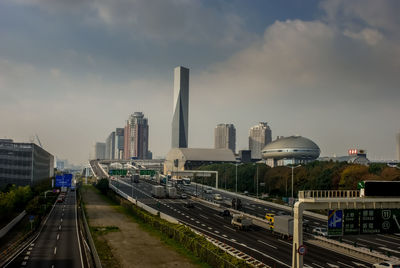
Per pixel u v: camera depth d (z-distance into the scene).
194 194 151.12
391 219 40.25
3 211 78.19
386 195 40.00
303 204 37.28
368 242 61.47
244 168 183.25
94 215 91.06
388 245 59.28
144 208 101.50
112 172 133.62
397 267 40.94
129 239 60.03
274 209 108.25
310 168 143.38
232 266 37.00
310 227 75.75
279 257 48.78
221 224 77.81
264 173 169.12
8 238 62.88
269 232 68.62
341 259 48.72
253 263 44.78
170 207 108.19
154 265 43.88
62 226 75.12
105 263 44.00
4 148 132.50
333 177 123.25
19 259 45.12
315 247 56.47
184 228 59.84
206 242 49.00
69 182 128.62
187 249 52.06
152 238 61.00
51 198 123.50
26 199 100.00
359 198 39.00
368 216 39.59
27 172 135.75
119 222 79.38
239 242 58.53
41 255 47.53
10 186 120.38
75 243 56.41
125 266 43.25
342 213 38.97
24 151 136.00
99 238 60.72
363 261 47.84
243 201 131.75
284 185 145.12
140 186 190.62
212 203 116.62
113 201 129.50
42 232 67.50
